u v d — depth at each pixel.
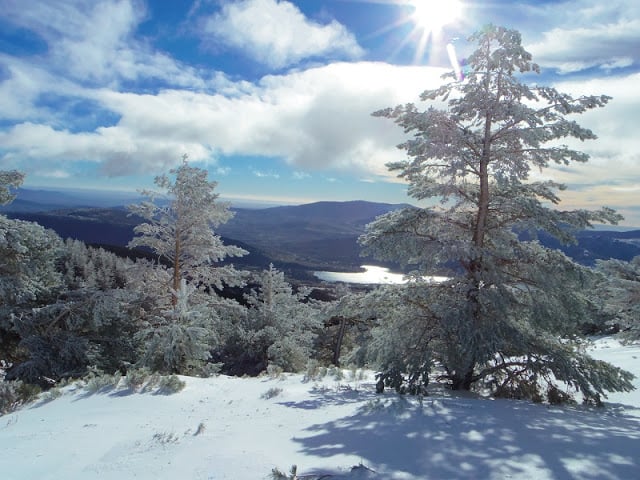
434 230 10.24
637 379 10.89
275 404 7.20
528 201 9.04
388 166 10.28
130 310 19.50
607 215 8.78
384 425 5.12
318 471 3.55
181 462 4.06
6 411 7.82
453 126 9.22
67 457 4.67
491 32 9.02
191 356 12.32
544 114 8.84
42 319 16.50
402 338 9.22
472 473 3.51
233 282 21.98
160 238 21.31
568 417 6.05
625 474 3.47
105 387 8.98
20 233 16.12
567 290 9.12
